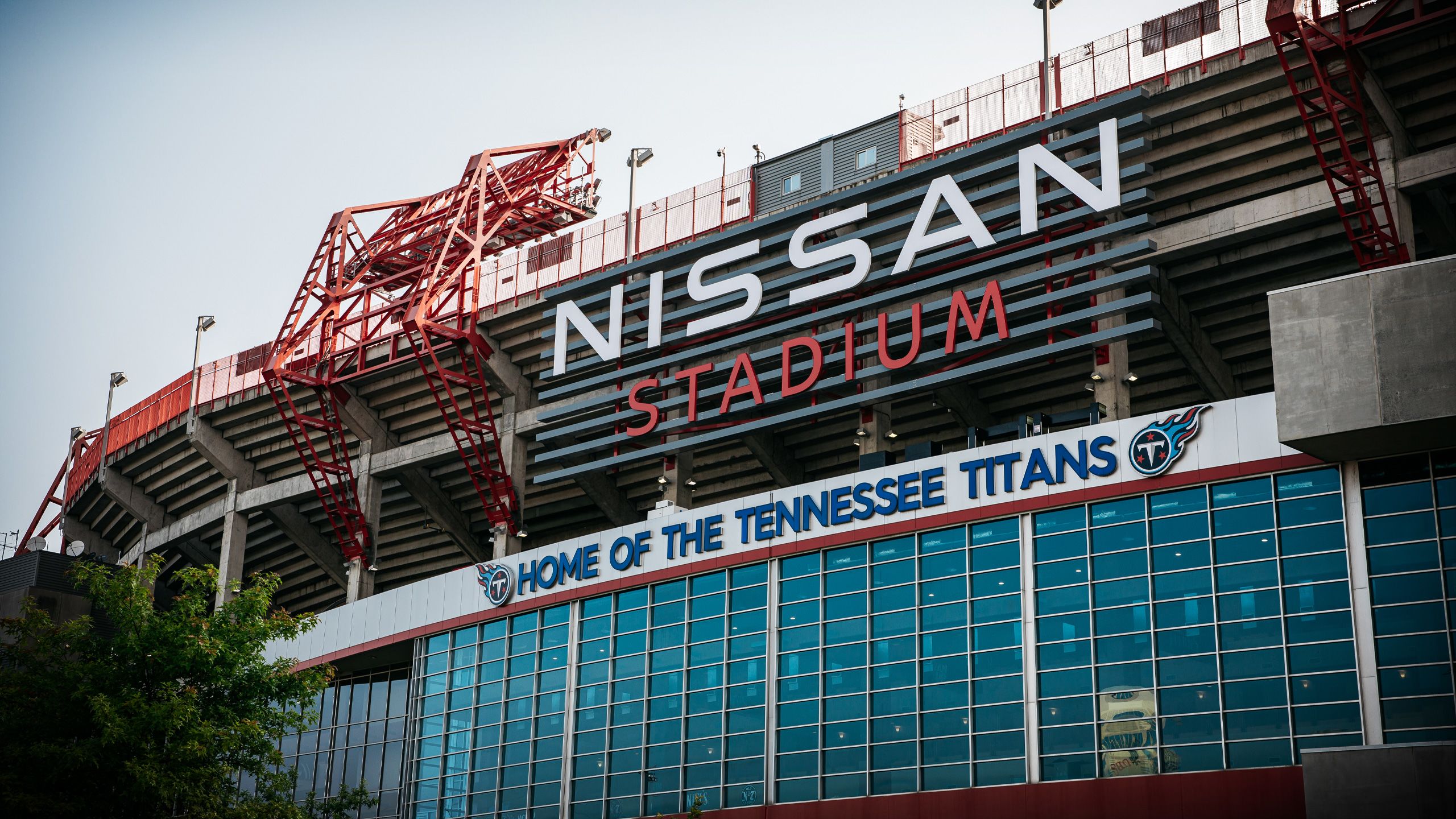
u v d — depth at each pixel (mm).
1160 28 50438
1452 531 37812
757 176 61406
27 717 38062
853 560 47406
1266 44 47375
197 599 42188
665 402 58344
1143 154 50094
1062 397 55625
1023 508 44250
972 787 42719
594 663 52906
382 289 70125
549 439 62562
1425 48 45312
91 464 85438
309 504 74875
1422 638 37406
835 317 54938
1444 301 37844
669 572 51656
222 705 40750
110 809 37625
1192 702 39906
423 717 58188
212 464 76438
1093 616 42156
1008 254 52219
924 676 44719
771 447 59938
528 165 70312
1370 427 37844
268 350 74125
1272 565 39875
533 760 53562
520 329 65688
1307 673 38500
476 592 57812
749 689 48406
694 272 58969
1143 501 42375
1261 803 37906
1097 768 40781
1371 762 34250
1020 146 52156
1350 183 45406
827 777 45719
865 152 58438
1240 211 48844
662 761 49781
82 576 41250
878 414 54656
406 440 71500
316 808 48719
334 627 64000
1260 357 53500
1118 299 50594
